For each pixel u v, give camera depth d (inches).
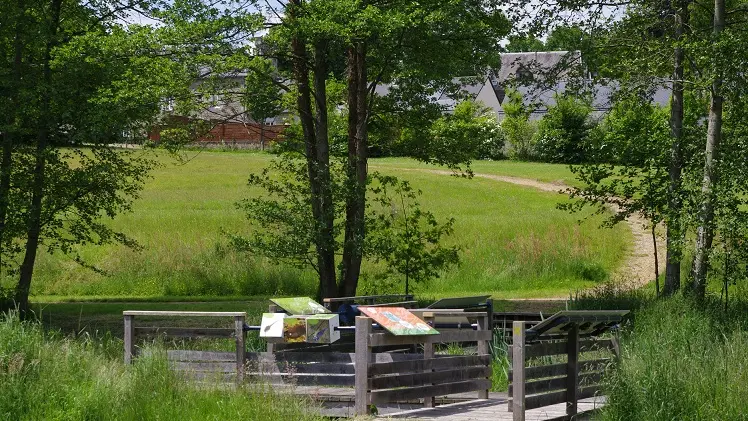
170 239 1325.0
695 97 842.2
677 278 804.6
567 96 864.3
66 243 926.4
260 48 867.4
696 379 409.1
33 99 834.8
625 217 842.2
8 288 922.7
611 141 823.7
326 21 780.0
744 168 701.3
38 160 874.1
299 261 922.1
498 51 880.9
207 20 799.1
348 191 877.2
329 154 946.1
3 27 832.9
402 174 2439.7
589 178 834.8
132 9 903.7
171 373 431.5
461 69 891.4
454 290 1146.0
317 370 451.8
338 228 900.0
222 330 468.8
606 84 842.8
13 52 890.7
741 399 396.5
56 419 406.3
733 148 717.9
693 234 917.8
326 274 909.8
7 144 863.7
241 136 3014.3
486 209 1724.9
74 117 860.6
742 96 708.0
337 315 451.2
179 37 796.6
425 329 445.7
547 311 898.1
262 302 1050.7
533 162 2871.6
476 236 1339.8
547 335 438.3
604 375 429.7
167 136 883.4
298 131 948.6
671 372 408.8
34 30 839.1
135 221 1486.2
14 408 410.9
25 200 863.1
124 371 446.0
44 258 1221.7
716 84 727.1
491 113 3203.7
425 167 2674.7
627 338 591.8
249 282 1168.2
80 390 426.3
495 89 3449.8
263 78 894.4
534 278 1189.1
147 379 426.0
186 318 885.2
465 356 469.7
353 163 917.2
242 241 904.9
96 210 920.3
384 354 461.1
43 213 890.1
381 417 419.2
